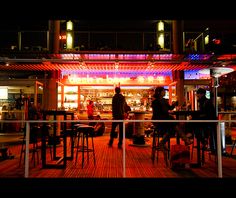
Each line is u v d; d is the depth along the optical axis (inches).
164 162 244.1
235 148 334.6
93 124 457.7
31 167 224.1
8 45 514.6
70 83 525.7
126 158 263.1
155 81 522.0
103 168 218.7
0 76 580.7
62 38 488.4
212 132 265.4
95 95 575.2
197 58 419.5
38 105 491.8
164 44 492.7
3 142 382.0
